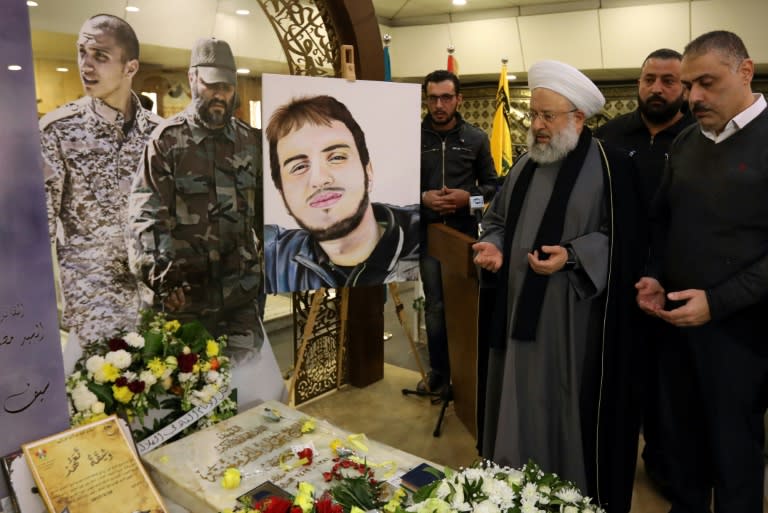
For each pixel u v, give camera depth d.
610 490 1.98
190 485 1.64
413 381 3.38
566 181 1.94
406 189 2.50
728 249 1.76
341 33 2.79
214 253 2.32
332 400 3.12
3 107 1.37
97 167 1.94
